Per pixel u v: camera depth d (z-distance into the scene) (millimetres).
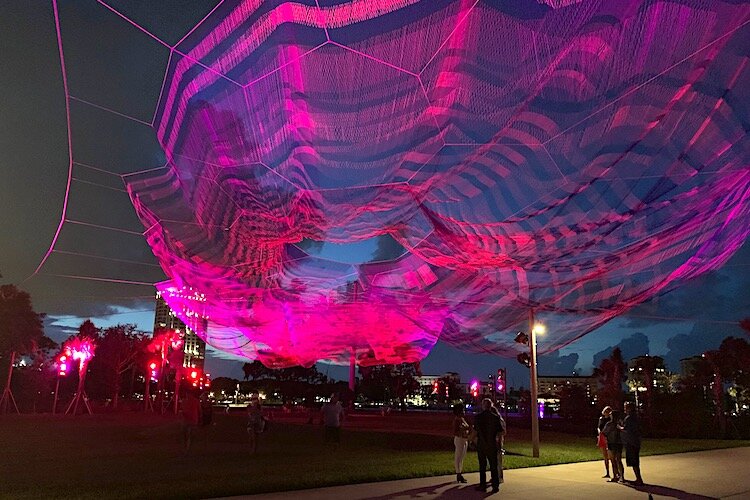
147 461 13906
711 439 29344
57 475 11148
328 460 14594
